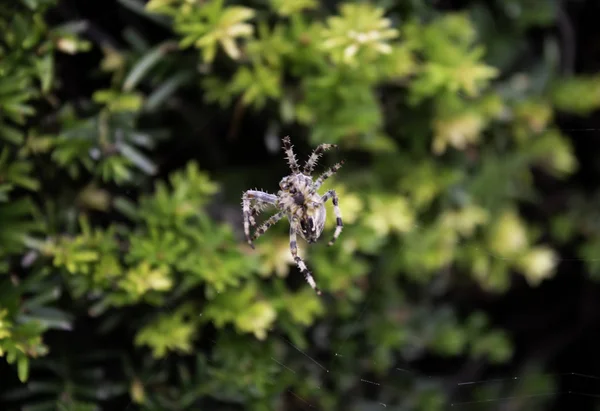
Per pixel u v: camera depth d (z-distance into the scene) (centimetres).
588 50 41
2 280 34
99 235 35
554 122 40
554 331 42
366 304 38
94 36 35
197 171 37
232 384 35
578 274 42
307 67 36
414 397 39
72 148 35
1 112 34
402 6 37
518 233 39
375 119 36
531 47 40
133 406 35
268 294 36
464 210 38
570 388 42
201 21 35
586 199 41
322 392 37
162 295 35
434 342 39
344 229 36
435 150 37
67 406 34
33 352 34
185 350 35
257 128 37
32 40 34
